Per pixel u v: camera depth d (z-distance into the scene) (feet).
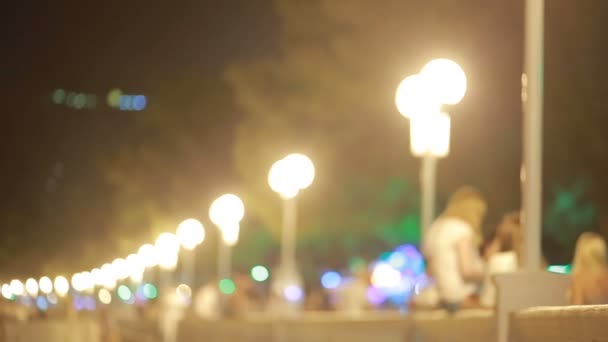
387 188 168.76
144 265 256.52
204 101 272.92
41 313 125.49
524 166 39.14
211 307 130.41
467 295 46.14
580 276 42.14
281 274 121.70
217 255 274.57
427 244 46.91
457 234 45.93
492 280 35.99
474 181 135.13
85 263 325.42
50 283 210.59
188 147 274.77
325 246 183.11
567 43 113.09
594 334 22.97
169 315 132.36
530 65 39.24
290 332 79.10
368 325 57.72
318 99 171.94
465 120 135.44
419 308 49.96
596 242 43.75
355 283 99.66
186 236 174.09
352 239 179.93
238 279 120.16
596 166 111.96
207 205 276.62
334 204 172.55
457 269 45.91
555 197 113.91
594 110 111.75
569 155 112.98
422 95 67.21
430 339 46.85
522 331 32.48
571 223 113.50
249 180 198.90
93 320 113.50
